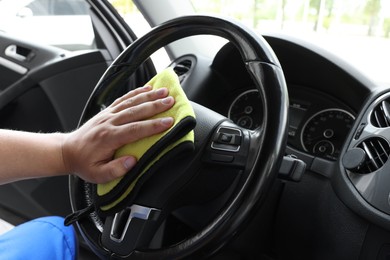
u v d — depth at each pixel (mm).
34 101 1354
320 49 820
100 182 527
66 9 1455
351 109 824
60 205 1376
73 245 686
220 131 568
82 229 642
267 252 895
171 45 1213
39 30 1496
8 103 1353
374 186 637
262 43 553
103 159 523
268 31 898
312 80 864
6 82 1396
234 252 921
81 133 544
